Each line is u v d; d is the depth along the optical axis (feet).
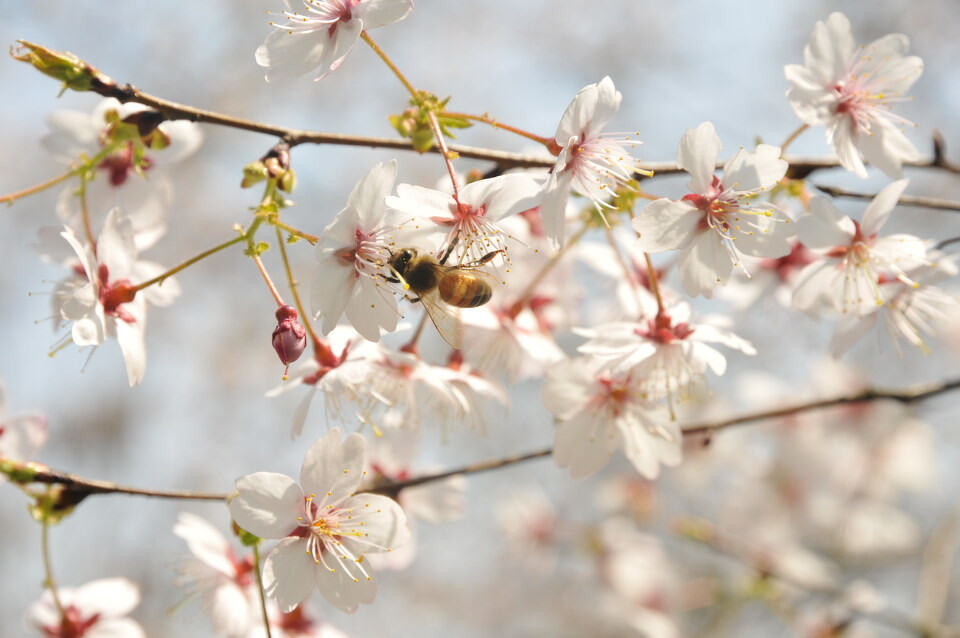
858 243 1.23
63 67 1.18
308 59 1.20
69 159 1.29
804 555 1.79
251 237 1.18
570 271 1.34
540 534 1.82
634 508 1.87
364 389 1.22
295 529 1.18
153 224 1.29
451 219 1.18
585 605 2.44
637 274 1.32
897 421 1.68
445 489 1.33
